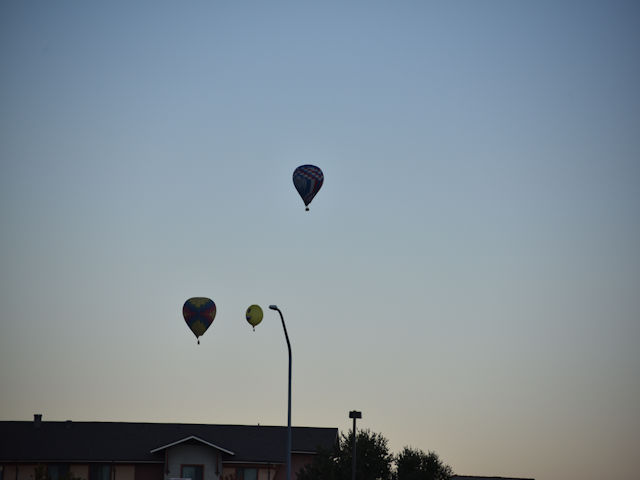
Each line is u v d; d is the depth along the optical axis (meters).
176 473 62.81
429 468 53.41
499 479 61.00
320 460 54.06
